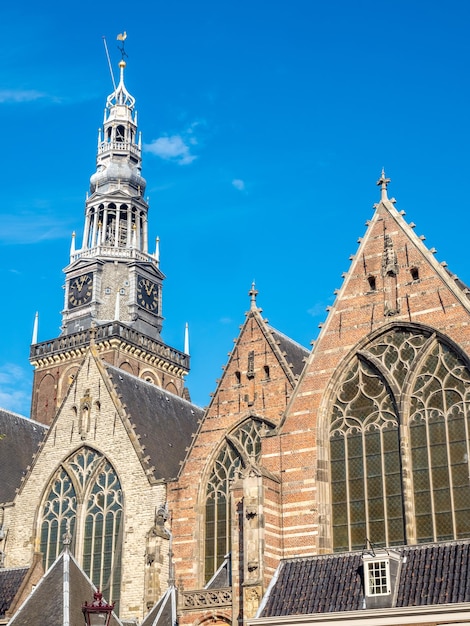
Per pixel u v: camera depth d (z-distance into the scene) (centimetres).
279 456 6159
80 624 5288
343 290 6325
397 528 5691
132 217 11862
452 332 5816
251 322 6988
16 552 7306
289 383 6644
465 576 4422
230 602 5809
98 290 11312
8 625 5309
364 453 5944
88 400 7456
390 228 6288
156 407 7850
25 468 8219
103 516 7056
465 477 5562
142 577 6669
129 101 12581
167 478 7106
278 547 5891
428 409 5794
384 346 6078
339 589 4738
